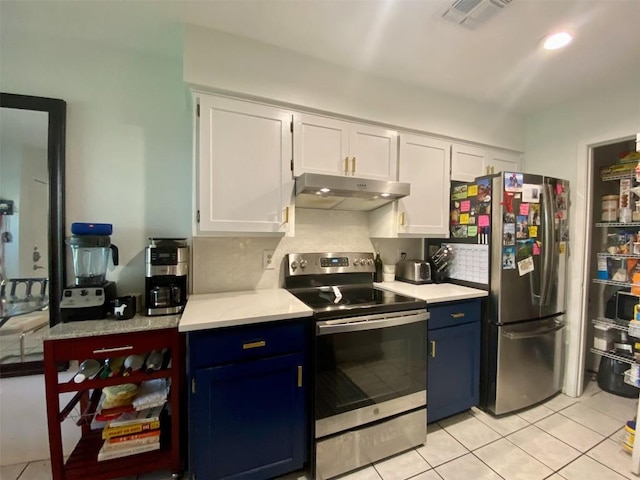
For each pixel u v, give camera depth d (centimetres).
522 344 202
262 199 166
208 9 139
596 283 268
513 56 176
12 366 153
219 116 156
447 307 188
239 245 197
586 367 270
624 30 151
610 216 238
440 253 237
